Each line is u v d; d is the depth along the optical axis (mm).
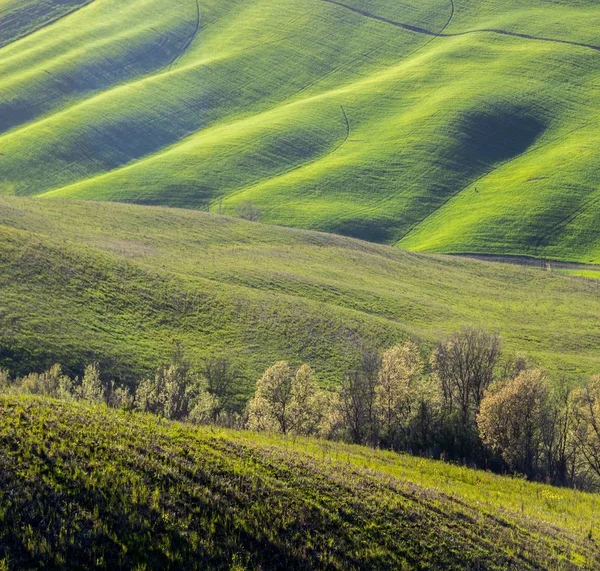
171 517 22594
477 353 68625
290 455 31703
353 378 69438
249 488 25969
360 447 46656
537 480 54844
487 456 58125
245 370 85938
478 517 31188
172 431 29766
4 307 82188
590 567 29688
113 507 22156
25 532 20078
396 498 29766
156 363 81688
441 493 34000
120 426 28203
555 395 71562
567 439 62094
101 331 85875
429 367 92875
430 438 60656
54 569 19344
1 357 71625
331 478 29516
